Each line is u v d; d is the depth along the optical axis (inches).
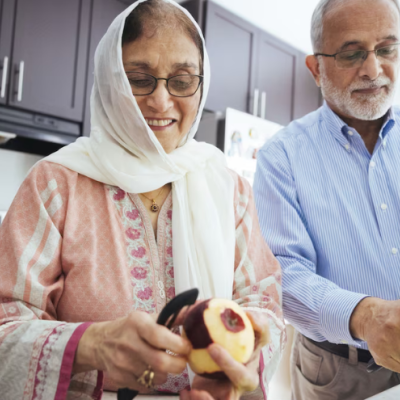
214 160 36.5
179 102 31.7
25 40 88.4
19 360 23.0
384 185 45.1
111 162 30.8
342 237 44.6
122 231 30.1
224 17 112.7
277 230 44.2
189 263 30.7
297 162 47.6
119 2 104.2
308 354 45.8
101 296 27.6
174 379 29.4
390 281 43.5
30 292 25.7
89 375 24.9
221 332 19.8
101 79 32.0
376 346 32.3
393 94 45.2
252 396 27.0
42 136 91.5
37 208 28.1
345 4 44.1
